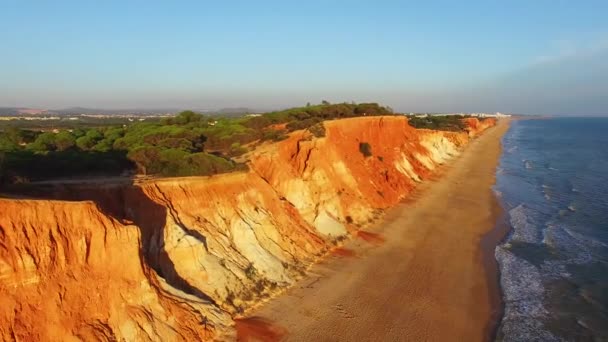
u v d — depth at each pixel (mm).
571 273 32750
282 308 25219
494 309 27141
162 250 23547
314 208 37938
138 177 28188
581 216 49562
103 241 18922
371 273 31141
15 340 15508
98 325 17828
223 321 22359
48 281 16875
